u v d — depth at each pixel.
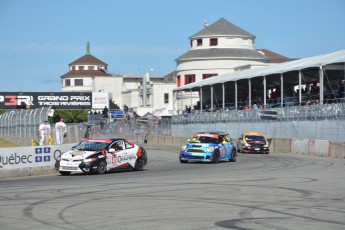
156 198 13.07
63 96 75.06
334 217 10.45
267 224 9.73
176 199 12.88
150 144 53.75
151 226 9.53
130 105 100.88
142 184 16.42
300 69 39.25
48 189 15.24
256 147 37.66
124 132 60.41
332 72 42.31
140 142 56.78
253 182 16.81
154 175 20.30
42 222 9.95
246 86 56.28
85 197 13.29
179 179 18.17
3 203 12.34
